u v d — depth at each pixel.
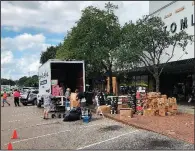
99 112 21.28
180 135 13.02
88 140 12.95
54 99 22.70
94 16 30.56
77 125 17.12
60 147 11.84
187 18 25.50
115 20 31.02
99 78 37.84
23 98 36.12
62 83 24.95
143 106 20.30
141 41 22.64
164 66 24.55
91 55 29.83
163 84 31.53
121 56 22.83
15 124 18.86
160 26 22.80
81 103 19.42
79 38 30.95
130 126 16.11
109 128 15.70
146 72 31.30
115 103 21.22
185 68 25.31
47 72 24.17
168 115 19.45
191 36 23.14
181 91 30.17
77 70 24.81
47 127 16.97
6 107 33.38
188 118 18.14
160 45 23.11
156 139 12.59
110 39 29.92
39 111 27.00
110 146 11.65
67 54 30.94
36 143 12.77
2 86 68.62
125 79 36.34
